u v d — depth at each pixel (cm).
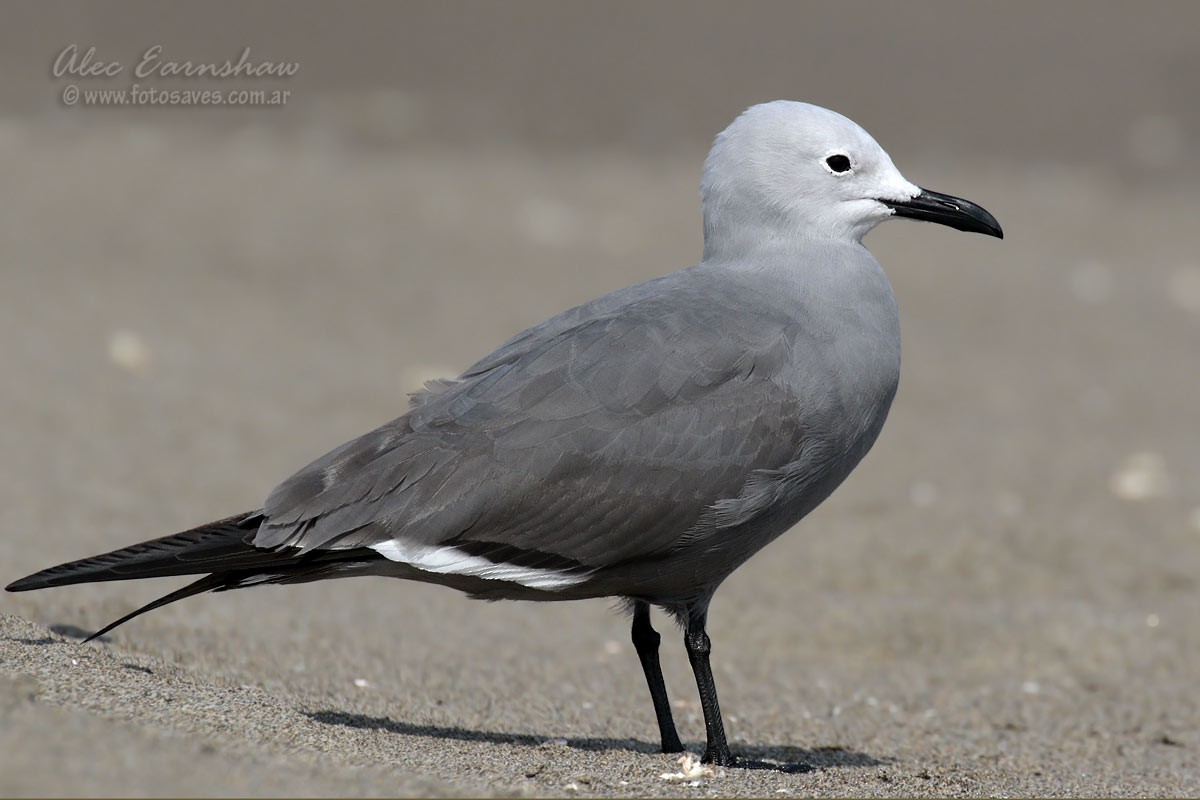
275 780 682
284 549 822
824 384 879
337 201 2498
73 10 3272
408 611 1213
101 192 2414
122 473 1419
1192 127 3130
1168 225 2641
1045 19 3869
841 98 3222
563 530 843
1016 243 2509
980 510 1488
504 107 3123
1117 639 1239
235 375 1739
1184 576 1359
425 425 848
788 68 3428
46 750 670
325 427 1599
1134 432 1741
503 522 835
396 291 2103
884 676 1184
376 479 829
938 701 1136
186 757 692
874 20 3844
